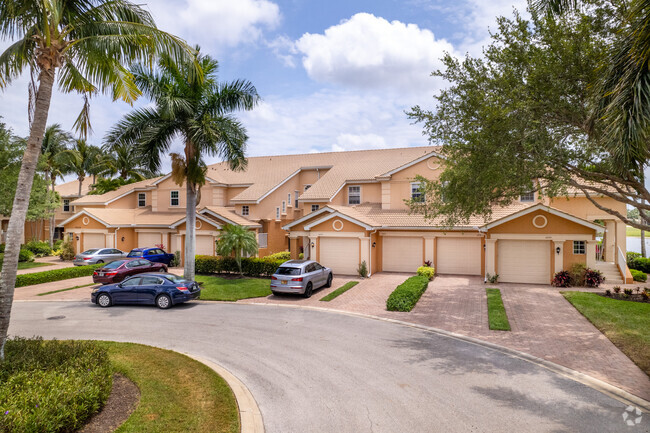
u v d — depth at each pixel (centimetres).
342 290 1928
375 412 732
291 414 725
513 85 1242
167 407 717
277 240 3181
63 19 990
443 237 2409
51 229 3816
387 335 1228
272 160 3653
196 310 1575
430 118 1422
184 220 2891
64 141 4144
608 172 1307
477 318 1413
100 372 730
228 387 820
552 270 2014
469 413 727
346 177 2950
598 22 1154
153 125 1833
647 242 5491
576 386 844
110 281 1983
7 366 737
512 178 1297
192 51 1109
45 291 1953
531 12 1241
